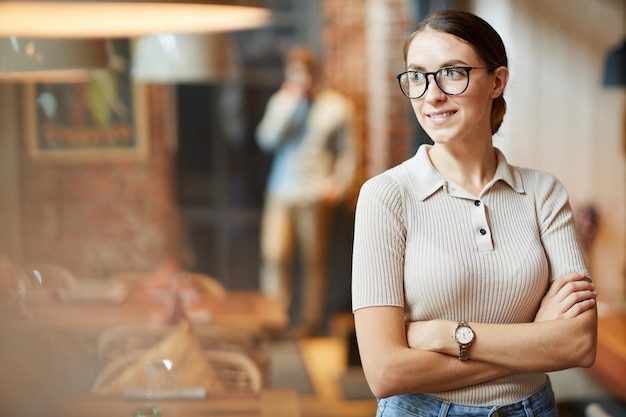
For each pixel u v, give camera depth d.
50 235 7.25
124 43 6.94
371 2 8.23
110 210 7.42
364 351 2.46
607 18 6.21
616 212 6.27
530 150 6.33
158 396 3.67
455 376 2.42
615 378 4.22
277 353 8.26
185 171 9.59
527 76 6.29
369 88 8.52
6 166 7.09
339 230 8.75
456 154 2.54
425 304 2.46
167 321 5.12
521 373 2.50
